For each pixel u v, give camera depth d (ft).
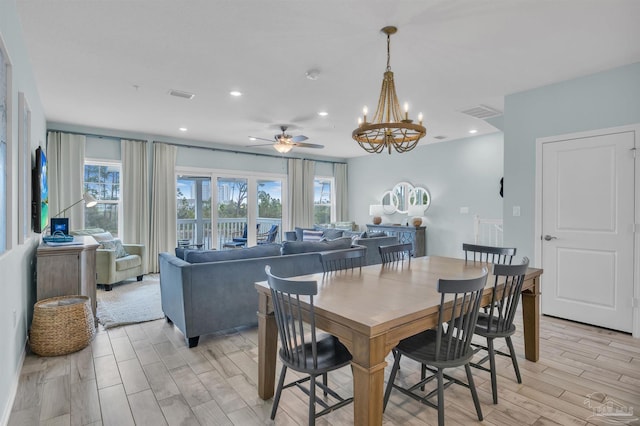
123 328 11.61
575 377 8.33
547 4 7.52
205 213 23.09
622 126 10.84
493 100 13.93
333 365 5.98
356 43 9.23
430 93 13.07
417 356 6.30
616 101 10.95
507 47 9.49
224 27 8.43
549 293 12.59
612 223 11.17
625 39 9.09
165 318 12.48
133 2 7.40
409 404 7.27
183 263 10.53
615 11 7.78
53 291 10.53
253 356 9.56
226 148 23.73
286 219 26.68
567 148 11.99
